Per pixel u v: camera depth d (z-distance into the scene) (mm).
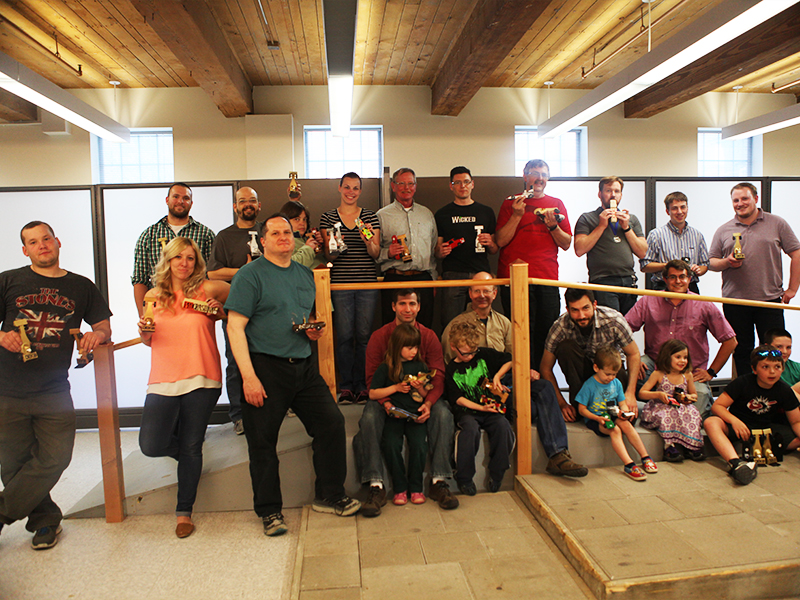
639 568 1718
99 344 2336
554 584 1784
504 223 3447
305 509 2363
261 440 2182
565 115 5480
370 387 2490
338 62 3895
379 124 6777
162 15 3986
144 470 2719
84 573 1975
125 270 4031
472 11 4680
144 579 1928
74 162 6590
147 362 4055
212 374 2334
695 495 2236
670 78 6129
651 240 3779
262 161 6559
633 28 5199
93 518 2434
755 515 2051
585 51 5770
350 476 2506
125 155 6738
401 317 2613
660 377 2738
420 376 2363
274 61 5824
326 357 2580
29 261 4055
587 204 4203
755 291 3596
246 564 2012
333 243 3031
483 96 6895
